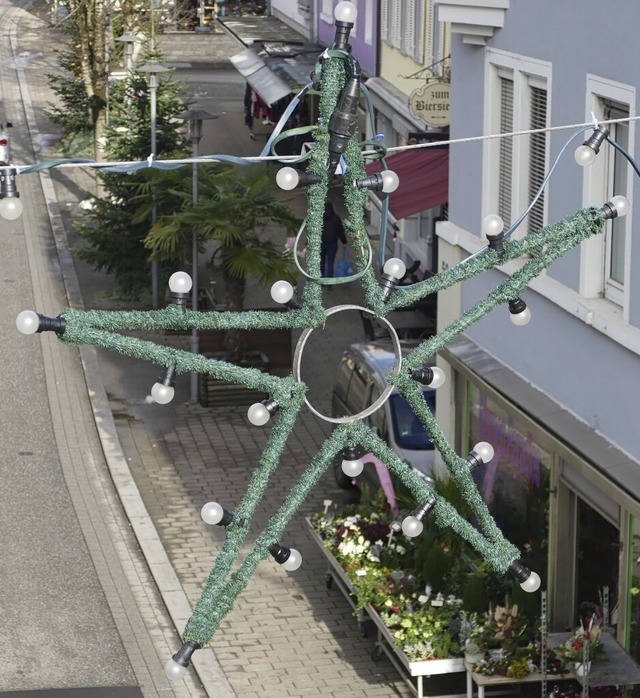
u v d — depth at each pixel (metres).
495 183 14.07
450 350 14.66
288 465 18.47
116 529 16.41
